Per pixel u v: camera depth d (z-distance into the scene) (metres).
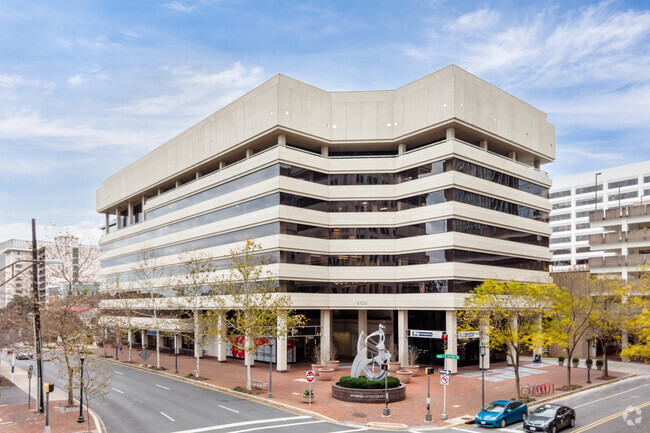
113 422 28.95
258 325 39.78
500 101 56.00
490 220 53.12
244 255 45.62
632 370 52.72
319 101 55.03
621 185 102.38
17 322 45.38
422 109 52.28
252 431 26.31
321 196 54.41
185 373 49.00
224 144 59.28
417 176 52.91
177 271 66.75
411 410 32.03
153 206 75.75
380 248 54.00
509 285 39.09
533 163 65.06
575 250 109.50
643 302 44.09
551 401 36.19
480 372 49.47
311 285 52.38
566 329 47.06
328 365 48.66
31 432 26.78
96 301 49.06
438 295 49.19
